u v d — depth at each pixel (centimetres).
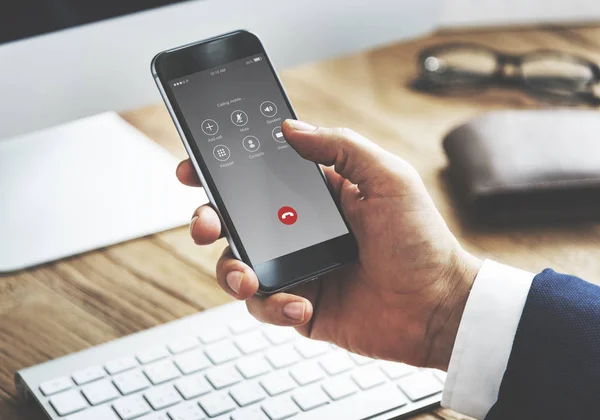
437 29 123
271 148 68
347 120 102
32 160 90
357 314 71
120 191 87
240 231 64
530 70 113
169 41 79
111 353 67
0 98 73
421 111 105
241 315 72
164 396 64
